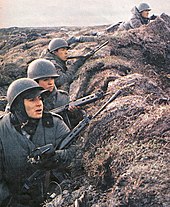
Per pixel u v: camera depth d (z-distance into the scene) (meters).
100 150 4.60
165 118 4.41
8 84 9.55
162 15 11.36
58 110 5.62
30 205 4.72
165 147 4.02
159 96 6.05
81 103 5.69
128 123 4.75
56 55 7.52
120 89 5.91
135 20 11.08
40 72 5.57
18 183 4.72
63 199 4.31
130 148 4.23
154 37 9.62
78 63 8.34
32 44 11.88
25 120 4.63
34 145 4.68
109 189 4.04
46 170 4.60
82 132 5.20
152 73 8.36
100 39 9.54
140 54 9.04
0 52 12.59
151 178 3.70
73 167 4.81
